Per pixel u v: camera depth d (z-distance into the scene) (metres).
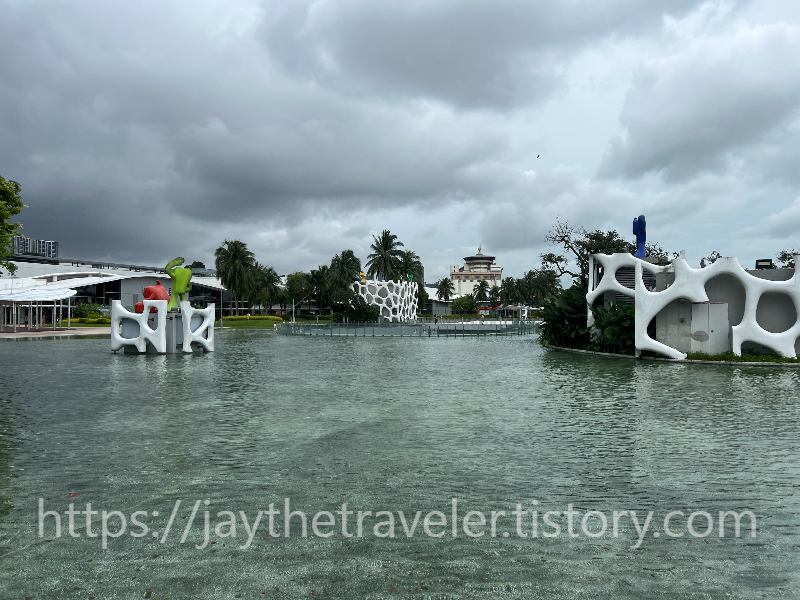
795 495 7.13
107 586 4.70
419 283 109.88
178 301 33.03
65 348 34.84
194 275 114.12
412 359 29.09
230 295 110.56
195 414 12.85
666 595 4.57
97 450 9.38
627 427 11.41
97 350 33.28
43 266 86.88
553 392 16.69
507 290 134.75
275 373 21.94
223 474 7.98
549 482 7.65
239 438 10.32
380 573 4.94
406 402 14.76
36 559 5.23
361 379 20.03
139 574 4.92
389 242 97.06
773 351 26.44
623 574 4.95
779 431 10.98
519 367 24.62
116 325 31.44
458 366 25.16
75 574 4.92
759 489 7.38
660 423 11.81
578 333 34.88
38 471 8.13
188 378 20.05
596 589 4.66
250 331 66.88
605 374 21.69
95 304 80.00
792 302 26.23
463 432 10.91
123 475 7.93
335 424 11.68
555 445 9.81
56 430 11.00
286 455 9.07
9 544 5.57
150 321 31.84
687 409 13.61
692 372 22.23
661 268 29.62
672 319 28.05
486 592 4.59
